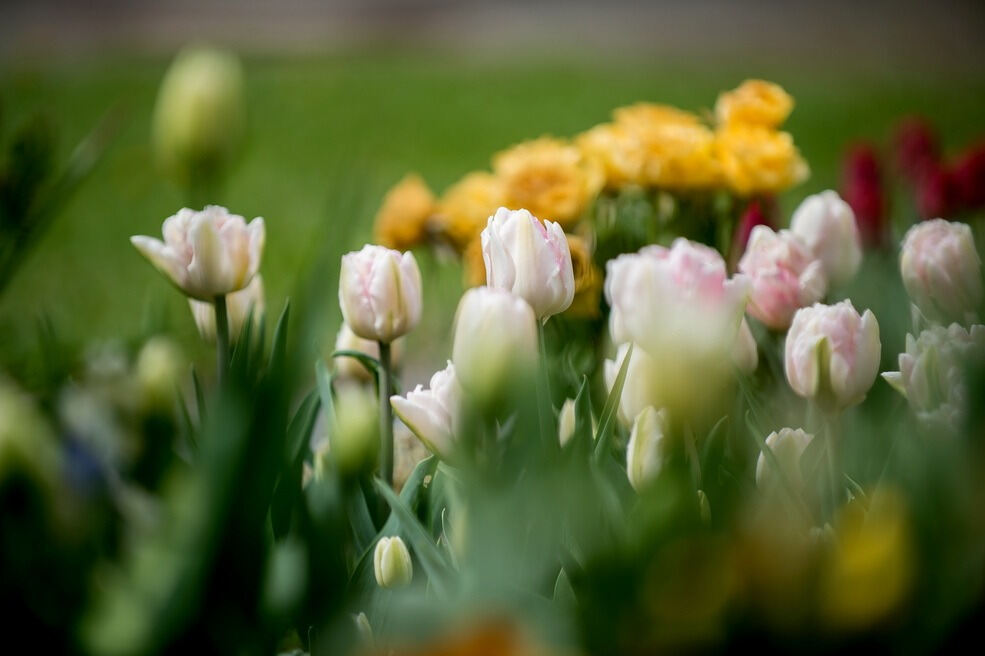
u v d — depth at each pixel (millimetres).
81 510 1736
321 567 1851
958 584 1694
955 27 21219
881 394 2225
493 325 1796
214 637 1733
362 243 4281
